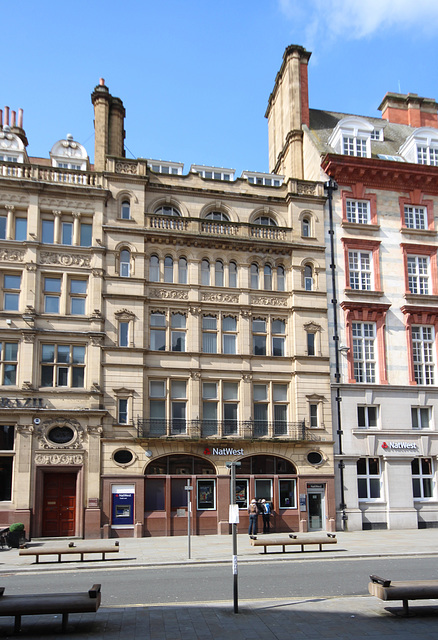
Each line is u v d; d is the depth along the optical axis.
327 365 30.52
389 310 32.41
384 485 30.09
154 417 28.39
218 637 10.21
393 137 39.81
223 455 28.09
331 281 31.89
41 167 29.20
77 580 15.84
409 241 33.81
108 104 33.66
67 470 26.19
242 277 30.80
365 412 30.88
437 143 36.41
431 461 31.28
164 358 28.75
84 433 26.66
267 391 29.97
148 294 29.38
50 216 28.88
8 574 17.17
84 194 29.11
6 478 25.69
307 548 22.06
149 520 26.59
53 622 11.24
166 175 32.19
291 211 32.31
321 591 14.20
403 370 31.88
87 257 28.69
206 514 27.31
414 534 27.27
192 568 17.95
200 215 31.59
